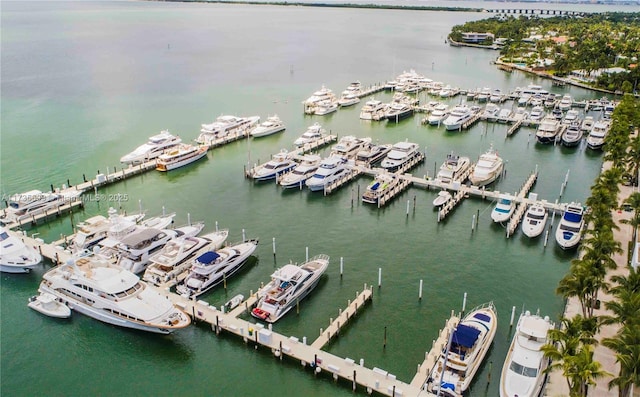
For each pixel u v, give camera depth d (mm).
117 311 54000
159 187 95312
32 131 127500
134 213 83250
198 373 49250
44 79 194250
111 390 47375
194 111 150750
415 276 65000
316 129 121062
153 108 153500
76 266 56875
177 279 62250
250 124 131500
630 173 93625
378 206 86062
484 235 76188
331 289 61938
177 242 67000
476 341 47969
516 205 85250
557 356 37906
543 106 152125
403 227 79062
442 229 78250
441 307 58344
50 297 58406
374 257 69875
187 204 87750
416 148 108062
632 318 38812
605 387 43250
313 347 50812
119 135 125875
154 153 108000
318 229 78438
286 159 102875
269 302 56250
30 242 71312
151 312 53188
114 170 102625
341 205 87688
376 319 56156
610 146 95250
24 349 52375
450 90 171750
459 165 98438
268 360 50500
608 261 51125
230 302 58000
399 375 47656
